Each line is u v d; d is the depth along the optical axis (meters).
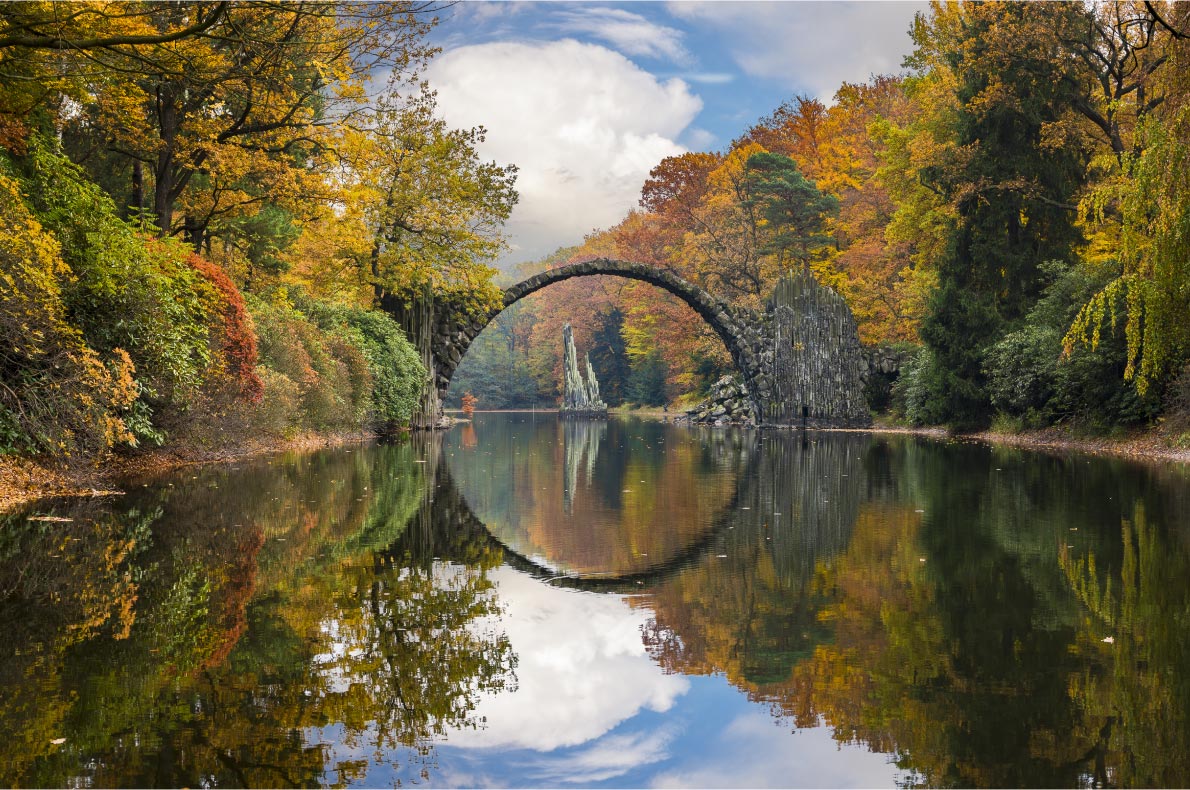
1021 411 27.09
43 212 12.58
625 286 71.31
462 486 14.28
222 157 18.41
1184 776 3.27
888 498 12.20
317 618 5.63
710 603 6.16
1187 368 18.83
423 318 34.69
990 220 28.28
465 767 3.44
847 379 38.59
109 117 17.09
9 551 7.75
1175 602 5.94
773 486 14.20
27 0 9.54
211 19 9.48
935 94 35.41
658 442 29.31
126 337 13.20
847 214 49.44
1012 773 3.33
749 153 56.31
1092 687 4.24
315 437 23.92
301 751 3.52
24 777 3.21
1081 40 25.25
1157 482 13.59
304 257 31.38
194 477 13.91
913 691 4.25
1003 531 9.05
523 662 4.76
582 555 8.09
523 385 101.94
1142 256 16.16
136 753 3.45
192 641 5.04
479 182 32.50
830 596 6.31
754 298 47.22
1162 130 15.03
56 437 11.52
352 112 19.25
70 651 4.80
